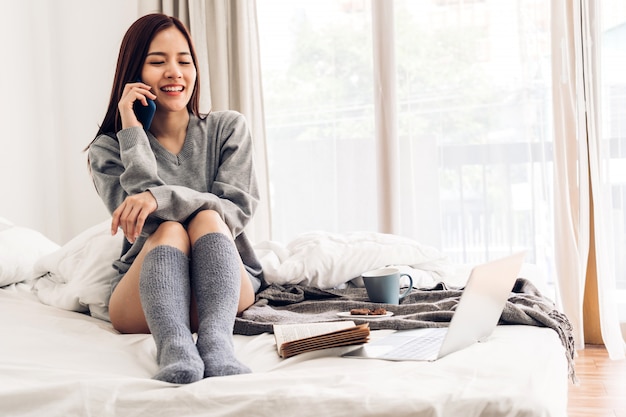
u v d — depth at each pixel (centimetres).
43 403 102
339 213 358
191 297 152
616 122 321
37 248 223
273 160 366
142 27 185
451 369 108
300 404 96
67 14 359
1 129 309
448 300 166
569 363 153
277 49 364
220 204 168
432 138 345
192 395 101
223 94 356
